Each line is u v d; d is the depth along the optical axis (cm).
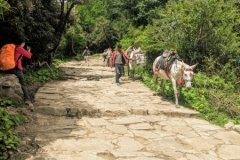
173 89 1172
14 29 1301
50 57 1962
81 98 1155
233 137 841
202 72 1366
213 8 1391
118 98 1194
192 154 708
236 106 1088
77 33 4212
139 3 2745
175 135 830
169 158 678
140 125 897
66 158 654
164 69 1165
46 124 863
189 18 1413
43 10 1628
